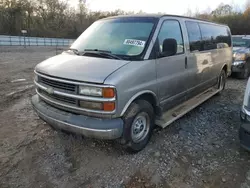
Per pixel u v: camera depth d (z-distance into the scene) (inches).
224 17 1492.4
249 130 110.0
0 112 184.9
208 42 188.7
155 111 138.2
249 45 343.0
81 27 1738.4
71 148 129.6
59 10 1759.4
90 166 114.7
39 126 157.8
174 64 141.3
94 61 116.3
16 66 452.8
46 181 104.3
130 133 114.9
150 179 105.8
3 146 131.7
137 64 114.4
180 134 148.1
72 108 109.1
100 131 102.9
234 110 193.2
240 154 125.8
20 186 101.0
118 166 114.5
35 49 964.0
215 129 156.4
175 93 149.9
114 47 127.9
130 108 113.7
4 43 1065.5
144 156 123.0
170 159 120.6
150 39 124.2
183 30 152.3
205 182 104.2
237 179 106.0
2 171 110.3
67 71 109.7
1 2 1427.2
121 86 103.6
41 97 125.2
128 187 101.0
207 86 204.8
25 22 1523.1
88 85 101.6
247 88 120.3
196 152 127.6
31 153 125.0
